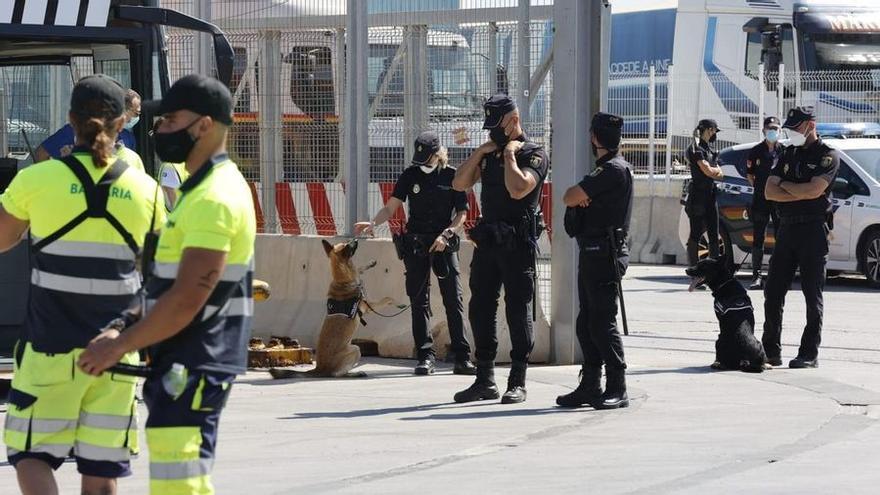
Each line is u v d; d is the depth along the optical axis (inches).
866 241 1761.8
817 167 1056.8
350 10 1208.2
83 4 959.0
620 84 2416.3
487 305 938.1
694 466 720.3
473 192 1164.5
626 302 1640.0
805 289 1085.1
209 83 448.5
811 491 656.4
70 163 532.7
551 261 1122.7
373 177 1222.9
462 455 760.3
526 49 1135.6
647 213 2247.8
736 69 2600.9
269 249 1263.5
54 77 1012.5
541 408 914.7
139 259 520.7
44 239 530.3
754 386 1002.7
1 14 938.1
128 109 842.8
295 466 732.0
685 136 2368.4
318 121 1258.0
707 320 1457.9
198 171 448.5
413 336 1098.1
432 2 1185.4
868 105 2365.9
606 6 1094.4
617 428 837.2
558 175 1104.8
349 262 1070.4
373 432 833.5
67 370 525.7
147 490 682.2
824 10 2608.3
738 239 1838.1
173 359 446.3
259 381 1054.4
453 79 1179.3
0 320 937.5
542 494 656.4
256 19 1288.1
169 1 1320.1
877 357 1166.3
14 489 675.4
